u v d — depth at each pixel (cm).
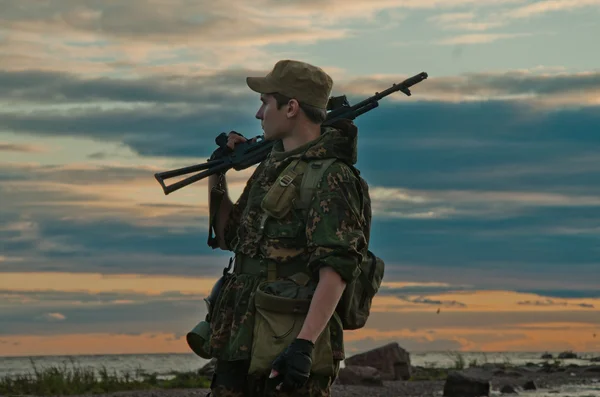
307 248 364
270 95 388
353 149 379
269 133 390
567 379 2262
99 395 1299
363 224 384
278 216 367
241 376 376
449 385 1608
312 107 385
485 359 2922
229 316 378
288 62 387
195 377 1658
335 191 363
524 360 6256
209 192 434
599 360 4375
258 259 376
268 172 385
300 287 364
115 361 7531
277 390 357
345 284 356
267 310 361
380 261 390
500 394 1678
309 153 373
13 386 1352
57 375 1385
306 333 346
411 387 1761
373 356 2088
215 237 434
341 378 1767
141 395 1290
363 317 381
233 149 429
